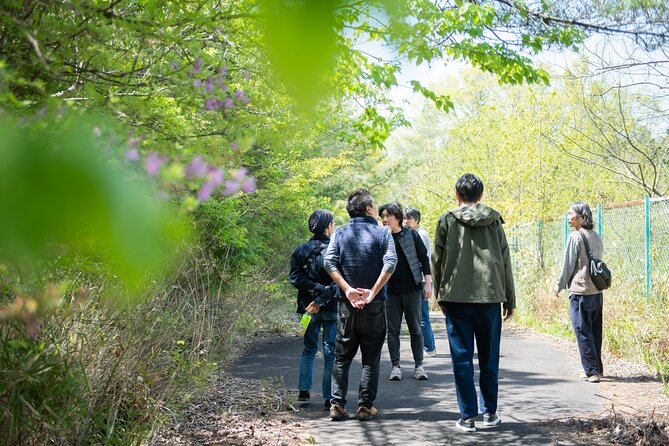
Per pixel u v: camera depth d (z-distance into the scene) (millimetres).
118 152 830
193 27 3047
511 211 16672
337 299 5652
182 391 5016
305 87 622
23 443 3148
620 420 5184
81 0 2453
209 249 7234
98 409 3961
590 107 15125
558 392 6594
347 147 19359
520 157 17141
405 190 30344
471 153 22719
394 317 7332
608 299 9445
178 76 3045
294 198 10508
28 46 2354
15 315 2154
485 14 3791
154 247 539
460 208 5387
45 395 3125
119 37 2961
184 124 3559
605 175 18219
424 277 7457
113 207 514
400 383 7160
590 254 7094
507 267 5402
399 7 765
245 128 3049
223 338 7773
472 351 5320
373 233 5727
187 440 4793
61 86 2855
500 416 5664
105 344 3854
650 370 7438
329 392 6012
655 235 9289
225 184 1665
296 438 5004
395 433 5180
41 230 487
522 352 9328
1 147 488
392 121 5266
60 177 496
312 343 6246
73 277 2979
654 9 3918
